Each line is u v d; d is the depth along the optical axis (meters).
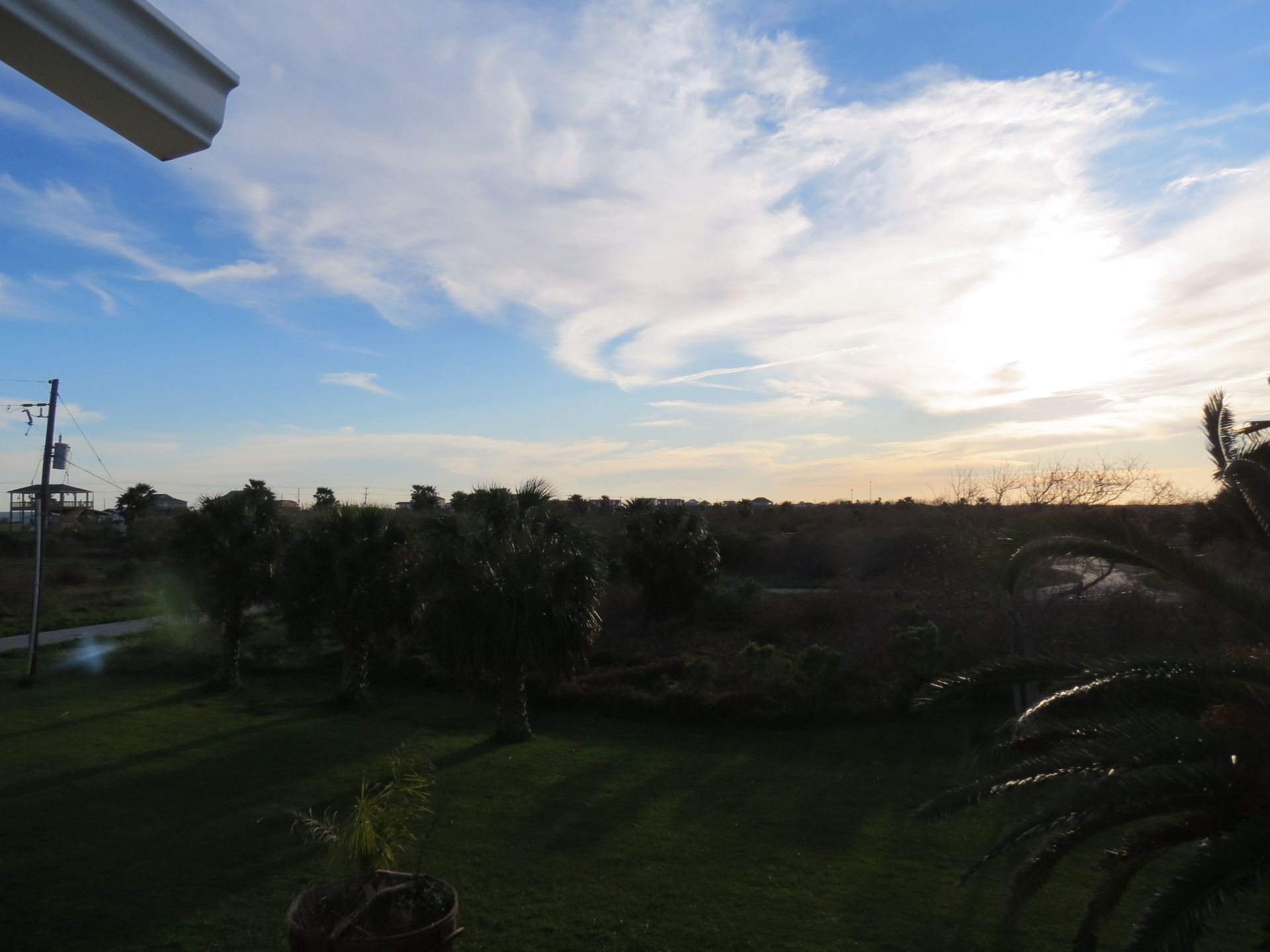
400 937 5.07
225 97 1.60
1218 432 6.48
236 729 15.26
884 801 11.16
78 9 1.26
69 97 1.40
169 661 21.53
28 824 10.14
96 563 45.91
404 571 17.22
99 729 15.20
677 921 7.72
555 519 15.46
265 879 8.55
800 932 7.50
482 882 8.56
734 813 10.73
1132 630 14.42
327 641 22.91
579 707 16.81
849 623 20.31
